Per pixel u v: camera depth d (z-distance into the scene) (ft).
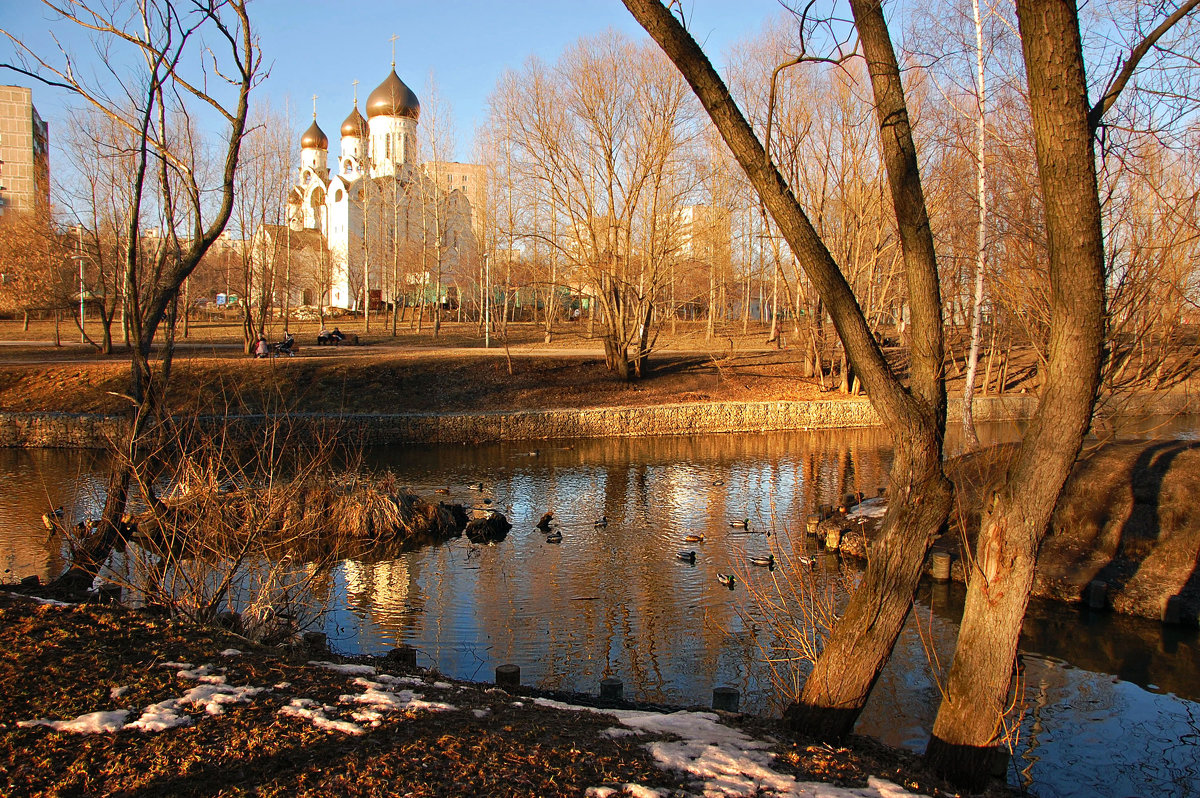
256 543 30.96
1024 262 46.57
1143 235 40.27
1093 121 16.81
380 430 96.12
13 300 158.92
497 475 79.51
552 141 110.63
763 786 15.01
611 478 78.48
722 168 130.41
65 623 20.95
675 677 31.94
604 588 43.93
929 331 19.86
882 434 111.04
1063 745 27.63
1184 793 24.52
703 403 114.62
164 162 36.22
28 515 56.24
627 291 124.47
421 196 179.83
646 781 14.73
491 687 25.63
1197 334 42.32
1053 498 18.03
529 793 13.85
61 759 14.21
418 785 13.88
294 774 14.11
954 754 18.78
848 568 47.34
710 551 51.85
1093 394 17.37
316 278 213.05
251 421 86.89
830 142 100.73
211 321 188.55
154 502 30.60
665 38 18.52
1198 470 46.42
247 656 20.57
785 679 31.07
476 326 192.13
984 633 18.66
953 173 61.26
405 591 43.21
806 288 118.01
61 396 96.37
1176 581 41.55
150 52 33.04
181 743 14.98
